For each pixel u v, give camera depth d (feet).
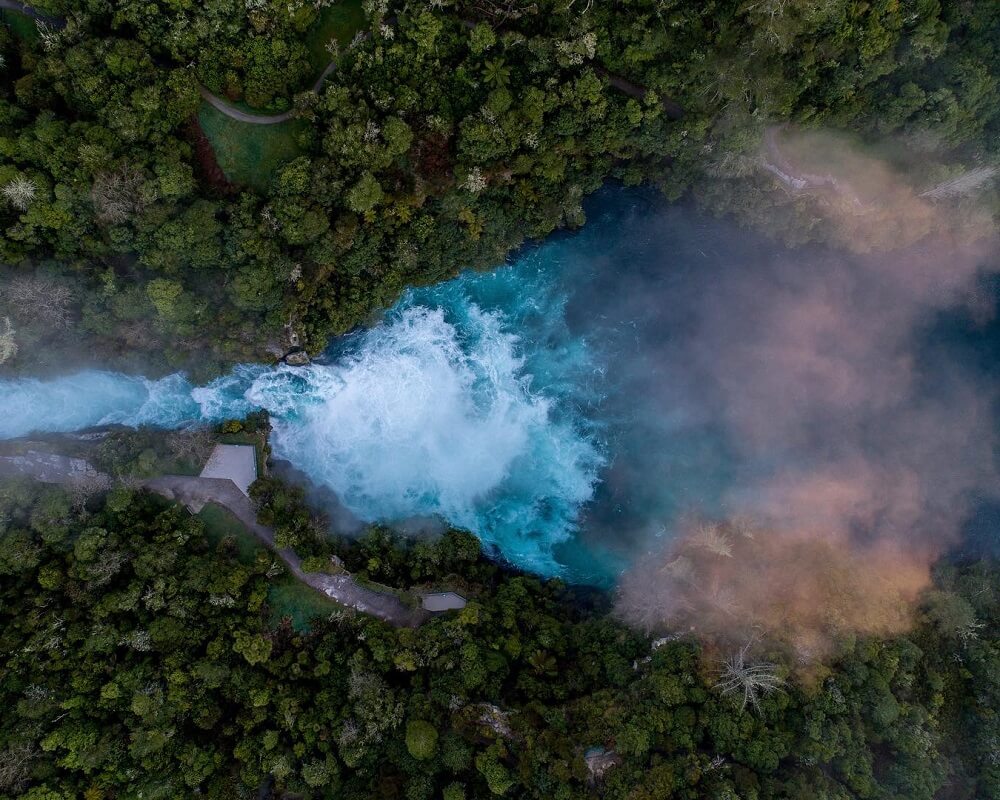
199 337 194.90
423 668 192.03
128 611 181.27
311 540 199.72
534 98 179.83
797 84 188.03
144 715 171.73
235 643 182.39
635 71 186.50
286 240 185.06
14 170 163.32
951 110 187.52
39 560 177.37
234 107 180.75
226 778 176.96
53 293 173.99
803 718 180.24
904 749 182.60
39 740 164.14
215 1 163.32
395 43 176.04
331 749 180.45
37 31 172.55
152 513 193.98
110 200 165.07
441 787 177.17
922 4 178.09
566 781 166.91
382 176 184.34
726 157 196.75
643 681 185.88
